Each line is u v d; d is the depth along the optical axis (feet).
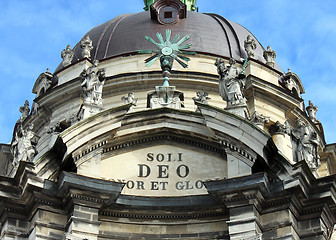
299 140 93.15
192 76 124.47
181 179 89.40
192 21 142.41
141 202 86.63
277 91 127.54
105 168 89.66
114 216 86.99
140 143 91.66
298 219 86.17
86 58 130.62
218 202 85.20
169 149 91.50
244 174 85.87
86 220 83.56
